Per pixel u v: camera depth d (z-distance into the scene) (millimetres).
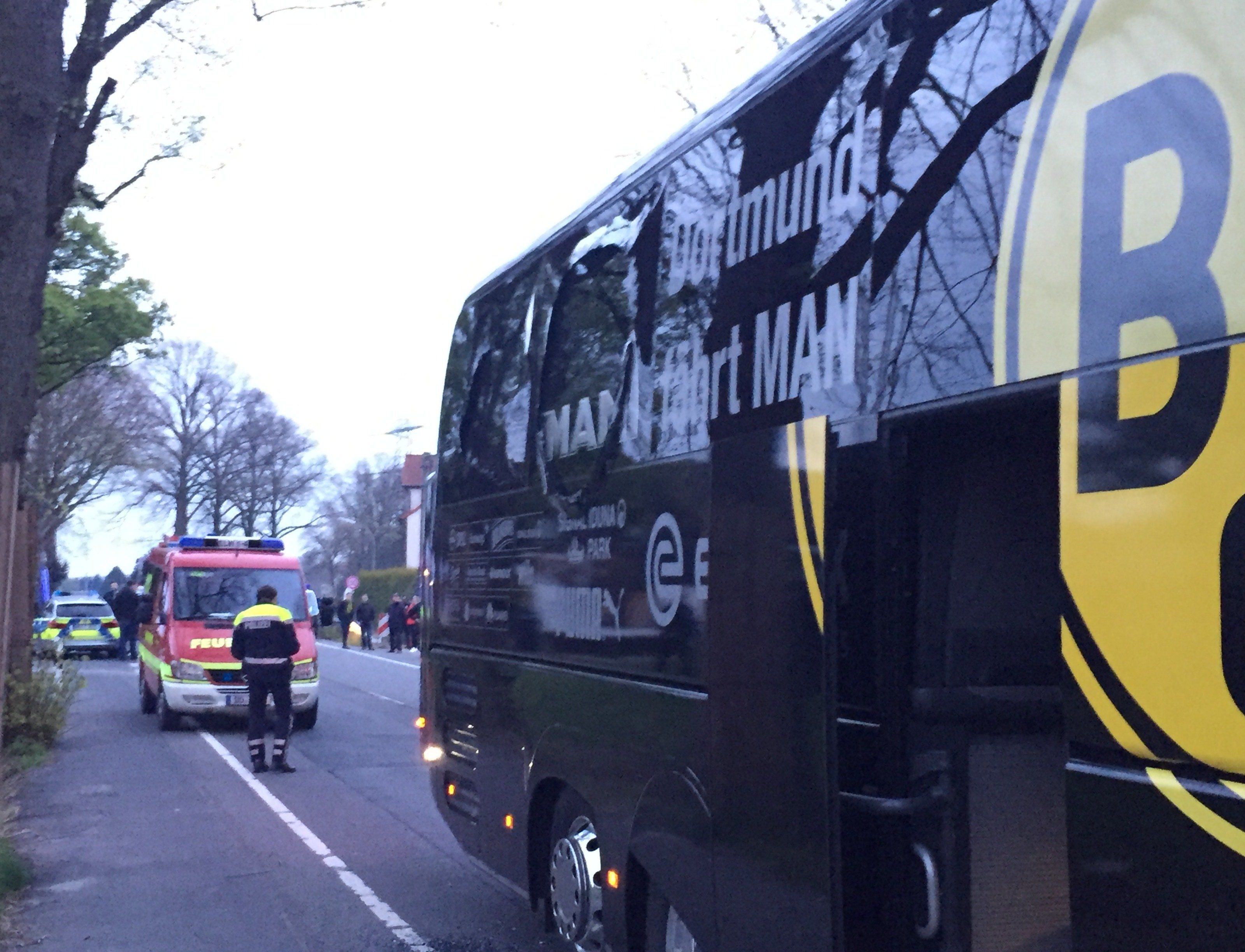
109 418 54375
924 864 3383
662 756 4465
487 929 6941
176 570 17516
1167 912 2359
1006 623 3480
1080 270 2686
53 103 9344
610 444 5156
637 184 5227
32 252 9430
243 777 12703
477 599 6934
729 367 4254
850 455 3561
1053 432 3234
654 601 4613
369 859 8789
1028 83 2938
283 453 75188
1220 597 2281
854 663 3555
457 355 7754
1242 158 2320
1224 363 2314
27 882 8086
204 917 7246
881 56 3594
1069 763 2596
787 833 3486
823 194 3793
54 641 15141
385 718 18688
